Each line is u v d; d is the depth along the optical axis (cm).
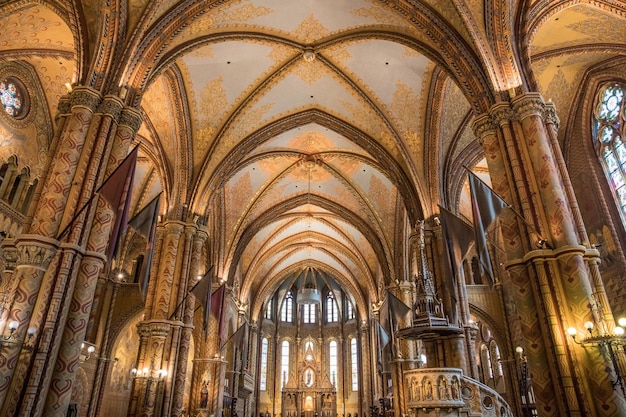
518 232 916
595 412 746
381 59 1611
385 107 1747
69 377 808
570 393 762
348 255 3156
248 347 3284
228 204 2372
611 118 1505
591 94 1570
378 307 2870
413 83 1650
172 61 1243
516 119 991
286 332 4066
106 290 2184
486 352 2391
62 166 896
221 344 2112
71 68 1597
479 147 1762
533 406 1886
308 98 1864
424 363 2212
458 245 1080
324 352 4019
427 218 1677
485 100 1061
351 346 3950
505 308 2128
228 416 2473
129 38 1072
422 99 1670
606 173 1537
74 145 921
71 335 823
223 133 1766
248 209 2438
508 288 2133
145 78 1112
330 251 3366
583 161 1600
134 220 1027
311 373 3831
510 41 1052
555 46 1368
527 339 843
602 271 1497
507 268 912
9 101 1566
